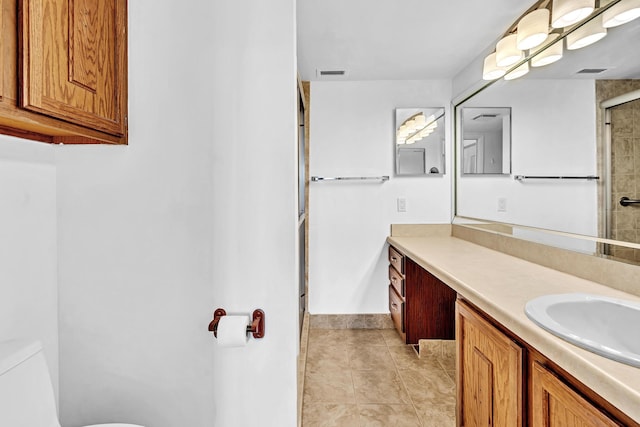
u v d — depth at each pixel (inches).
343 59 111.5
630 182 55.6
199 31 47.4
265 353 48.4
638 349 43.3
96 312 48.6
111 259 48.3
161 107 47.7
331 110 131.6
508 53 83.7
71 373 48.8
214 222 48.0
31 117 31.8
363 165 131.9
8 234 42.0
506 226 95.0
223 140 47.6
